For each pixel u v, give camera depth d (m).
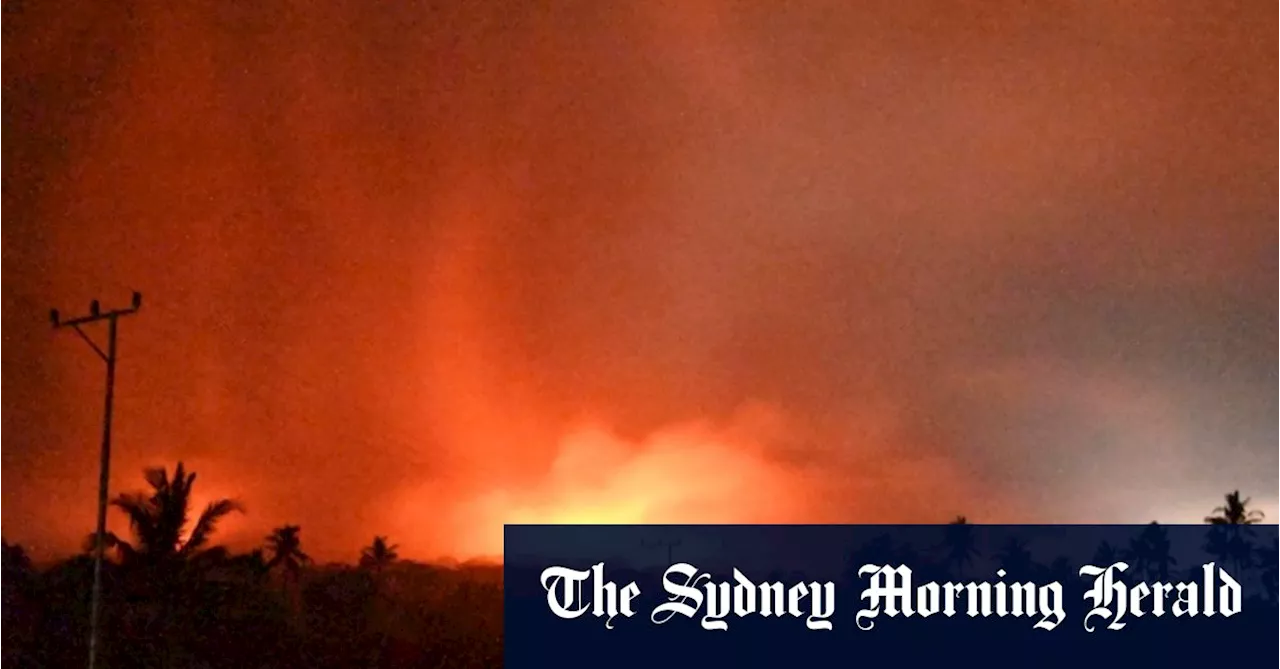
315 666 43.47
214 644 43.34
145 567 43.88
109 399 29.70
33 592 43.84
